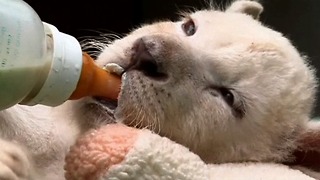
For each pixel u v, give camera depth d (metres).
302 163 0.58
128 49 0.51
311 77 0.60
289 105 0.56
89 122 0.47
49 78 0.41
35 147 0.50
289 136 0.57
